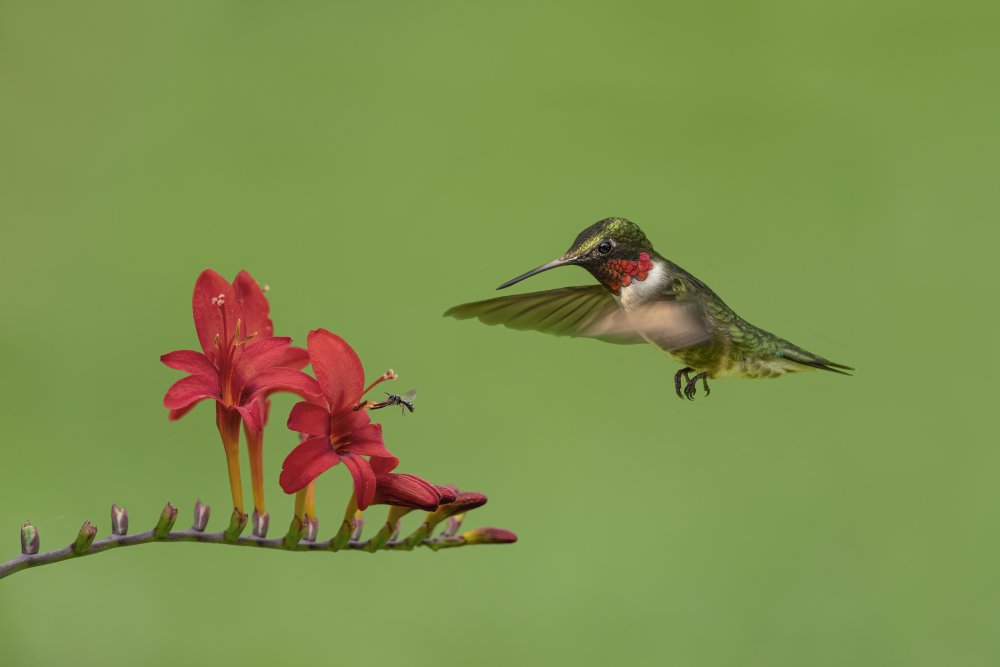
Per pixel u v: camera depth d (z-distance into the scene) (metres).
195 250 11.40
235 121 12.35
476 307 6.36
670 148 12.77
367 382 10.53
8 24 12.53
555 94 13.00
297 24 13.06
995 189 12.34
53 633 8.48
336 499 9.30
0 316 10.31
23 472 9.26
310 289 11.29
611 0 13.80
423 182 12.31
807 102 13.06
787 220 12.26
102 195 11.55
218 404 4.80
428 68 13.20
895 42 13.47
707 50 13.51
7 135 11.85
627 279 6.20
